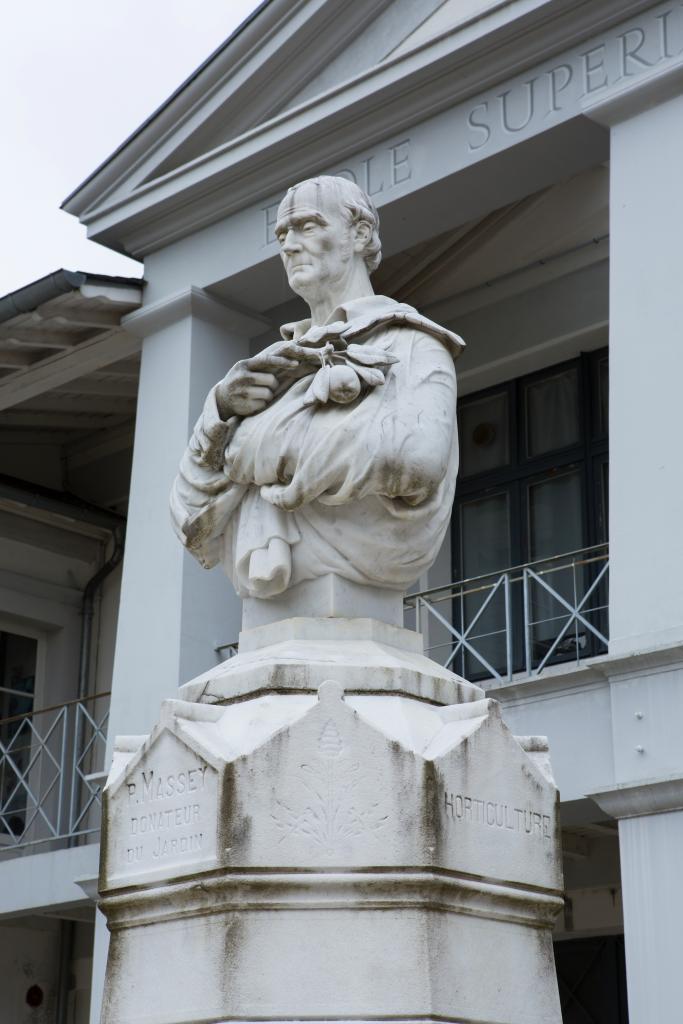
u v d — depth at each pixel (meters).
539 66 11.63
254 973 4.23
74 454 18.84
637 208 10.59
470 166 11.95
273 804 4.32
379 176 12.56
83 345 14.66
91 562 18.36
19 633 17.91
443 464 4.85
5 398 15.87
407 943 4.26
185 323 13.81
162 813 4.54
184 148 13.88
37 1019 16.58
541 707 10.68
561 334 14.56
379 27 12.89
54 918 16.95
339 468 4.75
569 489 14.56
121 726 13.02
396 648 4.98
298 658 4.72
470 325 15.26
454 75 11.95
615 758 9.83
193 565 13.08
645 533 9.91
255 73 13.32
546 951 4.65
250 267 13.44
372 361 4.86
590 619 13.92
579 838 13.60
